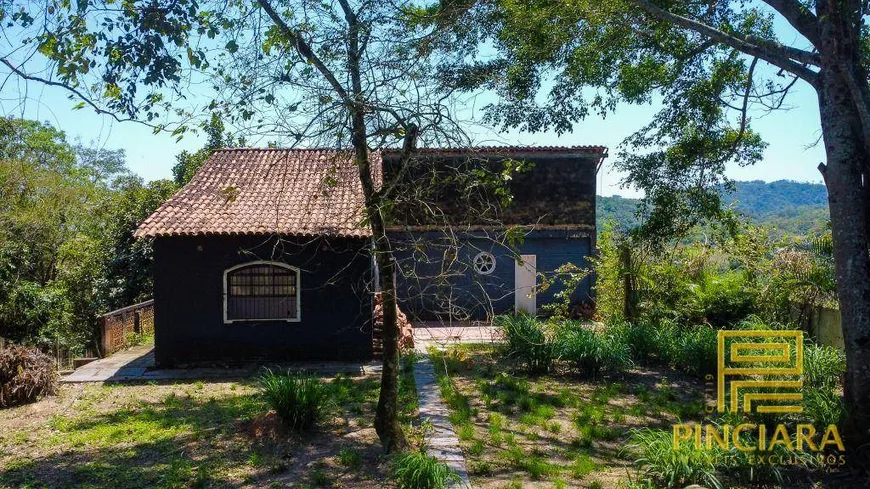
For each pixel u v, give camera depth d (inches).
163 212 523.8
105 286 808.3
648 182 494.9
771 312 542.6
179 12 288.7
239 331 515.2
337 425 343.9
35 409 386.9
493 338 566.3
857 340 281.6
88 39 278.1
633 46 473.1
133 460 295.4
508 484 258.5
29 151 1083.3
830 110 294.8
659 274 610.9
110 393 429.1
